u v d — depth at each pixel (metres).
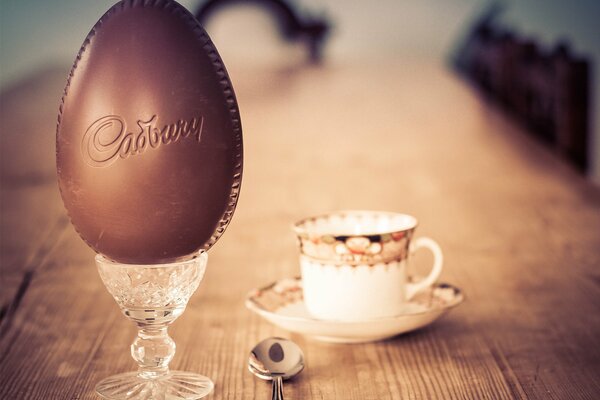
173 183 0.53
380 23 6.53
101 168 0.53
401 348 0.65
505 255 0.93
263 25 5.63
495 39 3.15
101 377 0.60
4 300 0.79
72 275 0.87
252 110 2.47
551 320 0.71
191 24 0.54
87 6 6.12
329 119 2.30
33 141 1.96
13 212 1.21
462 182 1.41
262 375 0.58
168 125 0.53
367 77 3.50
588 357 0.63
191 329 0.70
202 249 0.56
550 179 1.43
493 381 0.59
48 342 0.68
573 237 1.01
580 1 3.84
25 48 6.08
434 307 0.70
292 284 0.74
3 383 0.60
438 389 0.58
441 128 2.12
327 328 0.64
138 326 0.57
